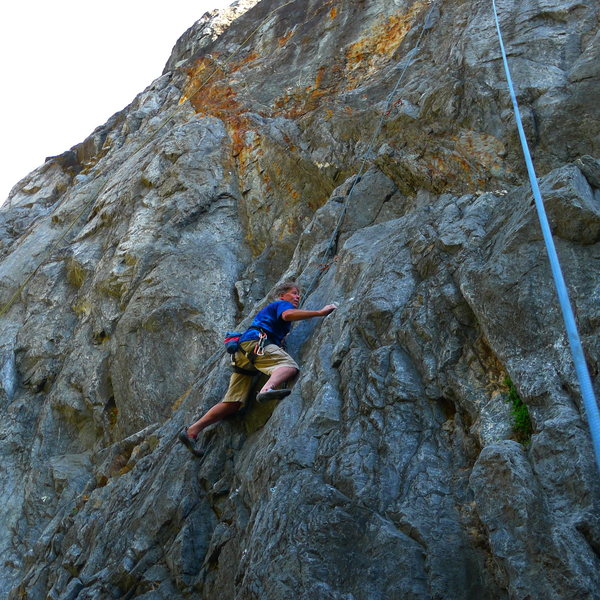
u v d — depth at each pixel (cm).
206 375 743
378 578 395
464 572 385
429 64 968
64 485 840
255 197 1016
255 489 511
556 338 441
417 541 404
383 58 1088
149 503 615
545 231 403
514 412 434
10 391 1003
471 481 395
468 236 560
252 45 1376
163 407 837
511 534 363
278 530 449
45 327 1044
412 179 786
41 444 915
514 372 444
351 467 458
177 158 1103
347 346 552
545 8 855
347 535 423
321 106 1037
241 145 1081
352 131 949
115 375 895
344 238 770
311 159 970
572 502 360
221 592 498
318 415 509
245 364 598
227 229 999
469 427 459
